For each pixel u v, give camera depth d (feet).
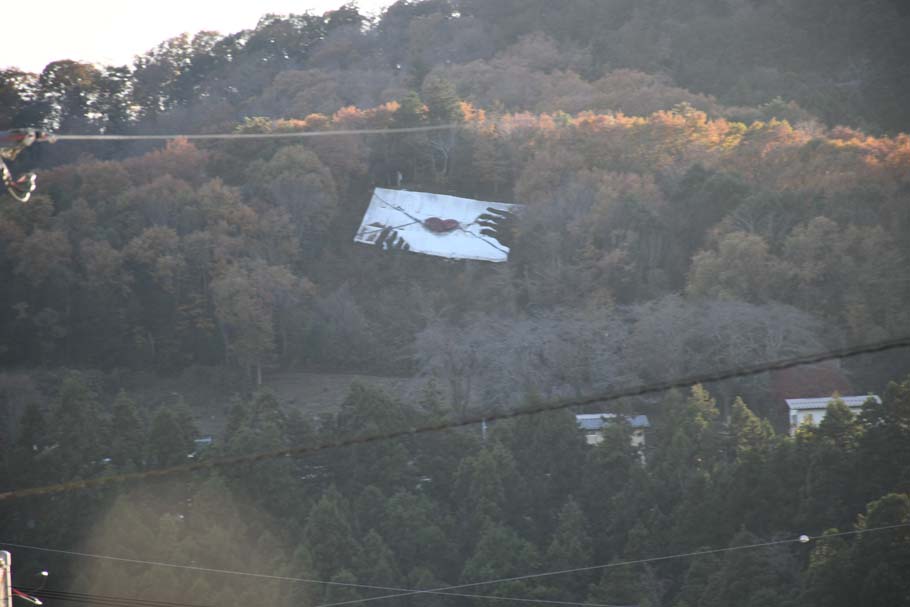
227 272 493.36
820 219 424.87
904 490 216.54
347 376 467.52
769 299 399.03
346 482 268.62
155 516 245.86
